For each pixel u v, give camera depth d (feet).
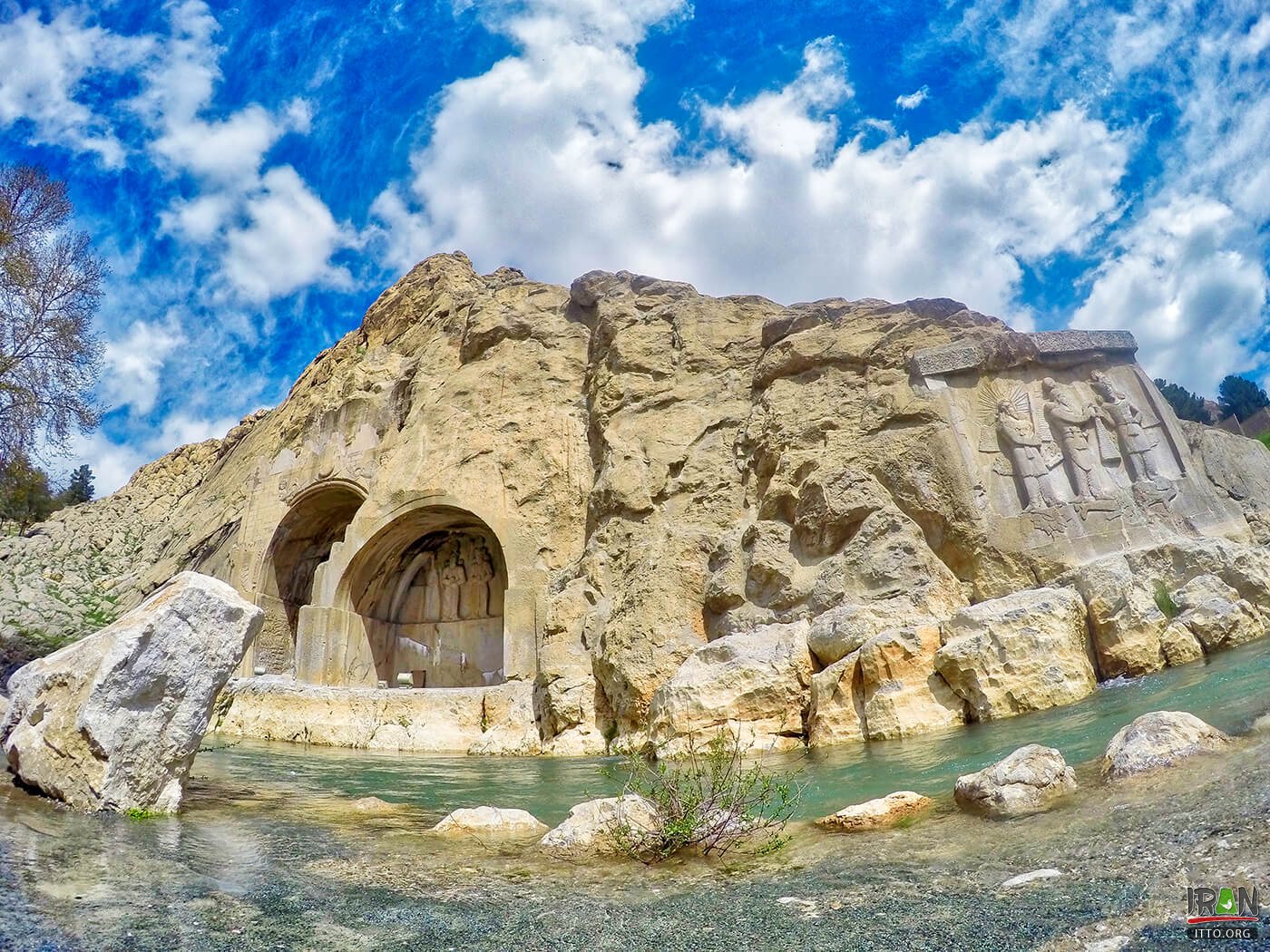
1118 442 57.82
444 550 94.27
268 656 95.20
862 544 56.54
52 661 30.19
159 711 28.45
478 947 16.83
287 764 50.98
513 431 85.15
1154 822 19.56
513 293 98.27
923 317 65.82
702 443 73.67
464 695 67.31
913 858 21.02
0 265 75.51
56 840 22.79
